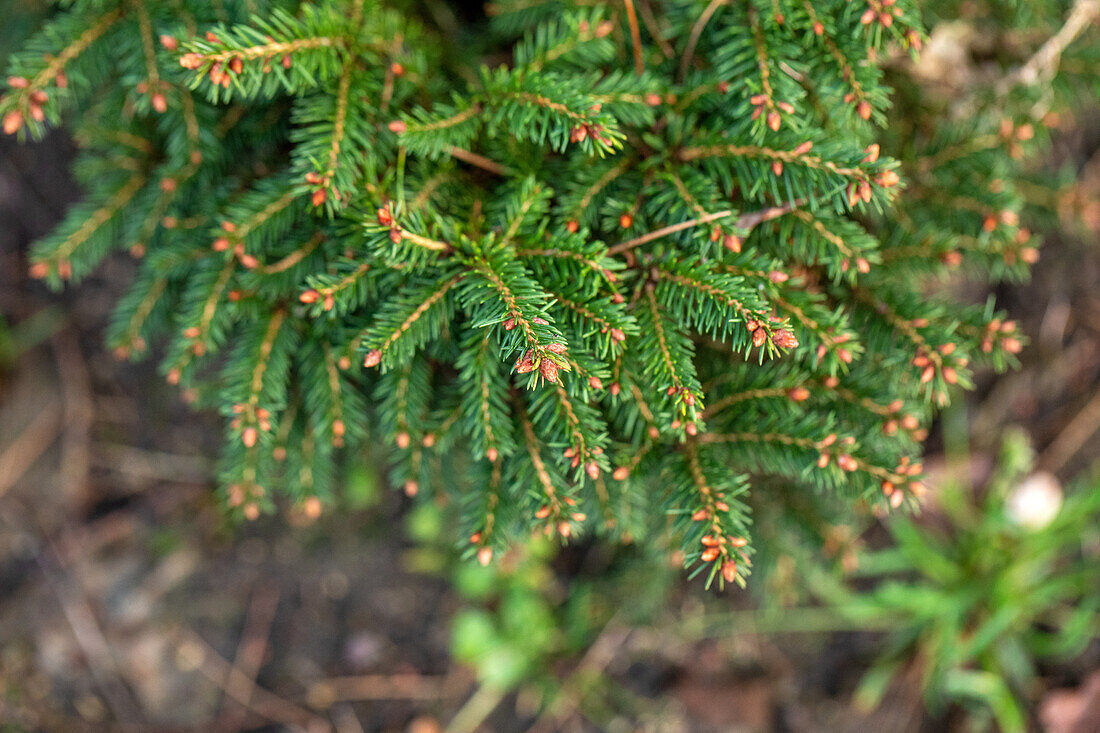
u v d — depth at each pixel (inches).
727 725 32.5
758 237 24.2
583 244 23.0
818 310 23.5
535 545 31.2
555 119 23.0
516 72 23.4
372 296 24.0
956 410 34.1
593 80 23.7
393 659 33.4
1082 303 33.8
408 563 33.6
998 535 32.1
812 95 24.0
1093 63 26.0
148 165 26.0
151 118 25.9
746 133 23.6
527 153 24.3
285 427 25.6
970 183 25.2
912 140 25.7
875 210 25.4
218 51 22.5
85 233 25.6
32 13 27.1
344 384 24.8
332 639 33.4
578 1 24.8
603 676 32.9
